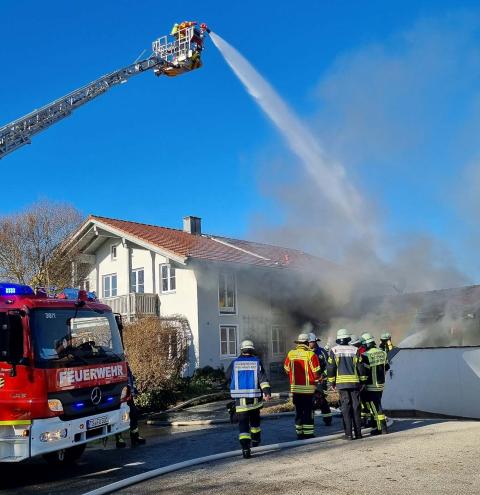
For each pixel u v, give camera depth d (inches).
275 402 556.4
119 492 224.5
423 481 208.4
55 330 269.0
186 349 743.1
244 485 219.8
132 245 854.5
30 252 960.3
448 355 390.3
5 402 247.8
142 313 757.9
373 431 330.6
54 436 253.1
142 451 333.4
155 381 604.7
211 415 510.9
